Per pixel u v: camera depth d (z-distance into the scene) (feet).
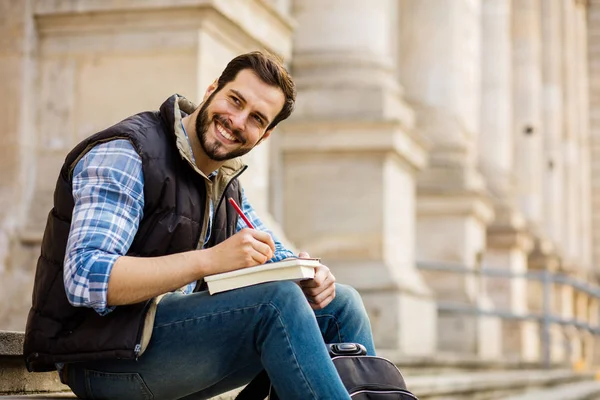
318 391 13.08
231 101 13.75
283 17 28.91
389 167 39.93
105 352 13.09
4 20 25.86
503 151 79.36
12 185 25.46
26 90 25.73
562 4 117.19
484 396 37.14
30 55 25.89
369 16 41.47
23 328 25.07
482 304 59.16
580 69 124.67
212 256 13.24
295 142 39.93
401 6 58.85
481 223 58.75
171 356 13.51
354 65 40.91
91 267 12.69
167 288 12.99
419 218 55.93
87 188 13.07
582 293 101.14
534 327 76.43
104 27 25.85
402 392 13.83
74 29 25.99
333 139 39.78
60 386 16.70
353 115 39.93
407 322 39.93
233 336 13.42
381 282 39.06
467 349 54.85
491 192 71.26
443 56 58.08
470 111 63.21
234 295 13.35
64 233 13.44
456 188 55.42
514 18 97.96
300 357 13.12
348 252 39.68
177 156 13.67
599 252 124.98
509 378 41.24
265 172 29.25
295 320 13.19
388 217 39.78
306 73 41.01
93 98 25.89
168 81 25.53
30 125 25.85
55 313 13.35
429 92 57.88
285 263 13.35
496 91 79.87
